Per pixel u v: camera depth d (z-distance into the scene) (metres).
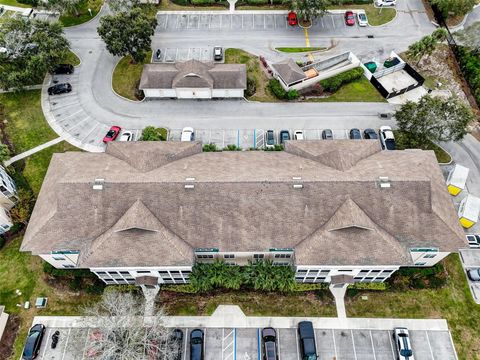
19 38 62.72
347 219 41.53
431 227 42.81
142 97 66.06
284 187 43.34
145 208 42.94
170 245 41.66
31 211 52.59
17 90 64.44
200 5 79.88
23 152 59.41
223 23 77.06
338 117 63.28
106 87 67.31
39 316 46.03
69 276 47.94
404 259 41.09
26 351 42.78
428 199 43.12
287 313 46.19
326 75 66.69
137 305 46.41
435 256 45.09
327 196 43.22
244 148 59.44
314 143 51.69
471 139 60.50
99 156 50.12
